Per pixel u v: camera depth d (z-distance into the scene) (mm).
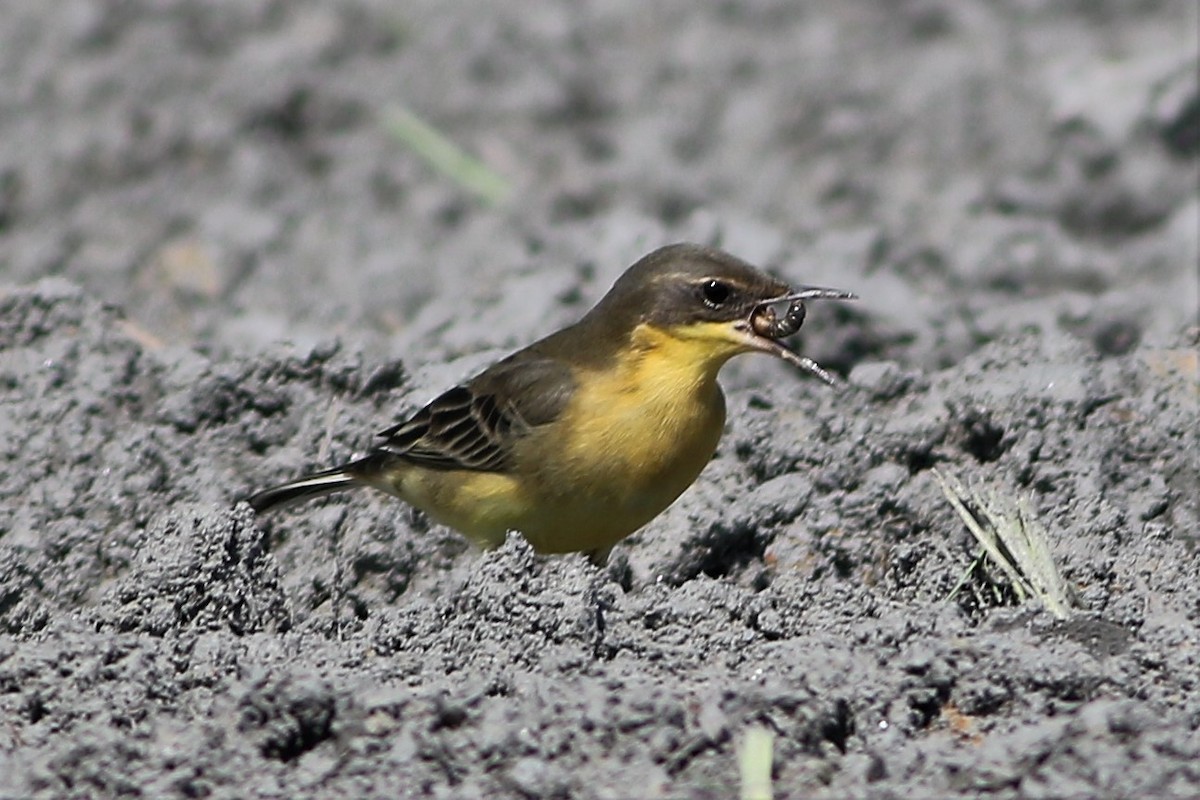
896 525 12648
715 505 13047
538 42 25344
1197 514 12648
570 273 17844
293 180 22234
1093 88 23141
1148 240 21250
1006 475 12828
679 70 25094
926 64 25000
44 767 8961
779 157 23219
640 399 11969
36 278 20203
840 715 9273
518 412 12156
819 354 16812
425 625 10695
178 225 21453
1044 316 17578
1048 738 8805
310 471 13875
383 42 25188
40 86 23422
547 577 10641
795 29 26203
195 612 11000
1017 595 11094
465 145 23266
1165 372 13875
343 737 9172
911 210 21609
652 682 9727
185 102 23281
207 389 14102
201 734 9117
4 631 12109
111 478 13406
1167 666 9695
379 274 19906
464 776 8906
